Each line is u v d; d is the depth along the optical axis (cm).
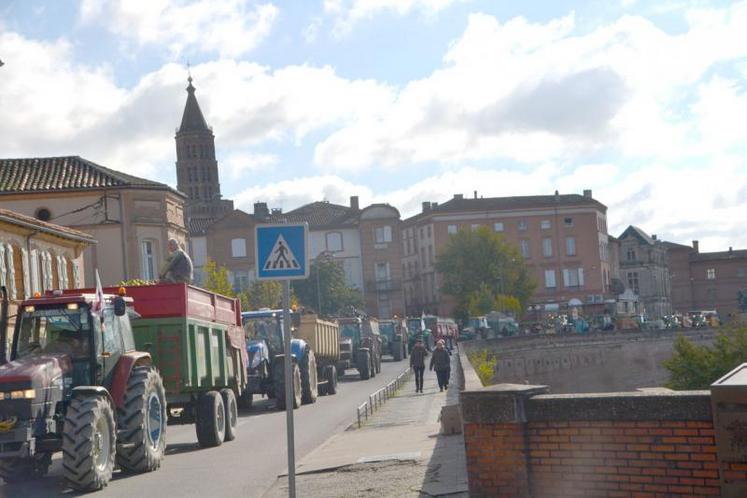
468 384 1978
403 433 1969
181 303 1878
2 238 3853
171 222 5984
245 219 11388
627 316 10794
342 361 4625
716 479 884
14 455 1435
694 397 892
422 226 13300
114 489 1462
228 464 1695
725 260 18912
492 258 11469
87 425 1442
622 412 925
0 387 1443
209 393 2011
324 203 12962
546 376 8162
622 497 927
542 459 965
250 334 3020
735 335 7219
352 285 11938
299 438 2095
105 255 5728
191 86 15475
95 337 1565
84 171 5878
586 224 13200
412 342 7600
